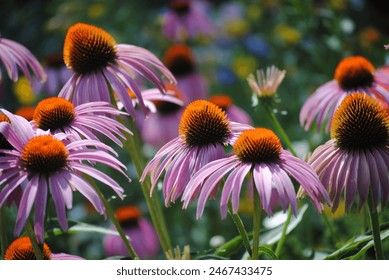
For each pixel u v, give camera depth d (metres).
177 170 0.80
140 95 0.88
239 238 0.87
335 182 0.78
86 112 0.84
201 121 0.81
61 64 1.43
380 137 0.78
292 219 0.94
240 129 0.82
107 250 1.21
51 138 0.77
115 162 0.78
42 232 0.73
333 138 0.80
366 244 0.81
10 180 0.76
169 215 1.29
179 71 1.50
